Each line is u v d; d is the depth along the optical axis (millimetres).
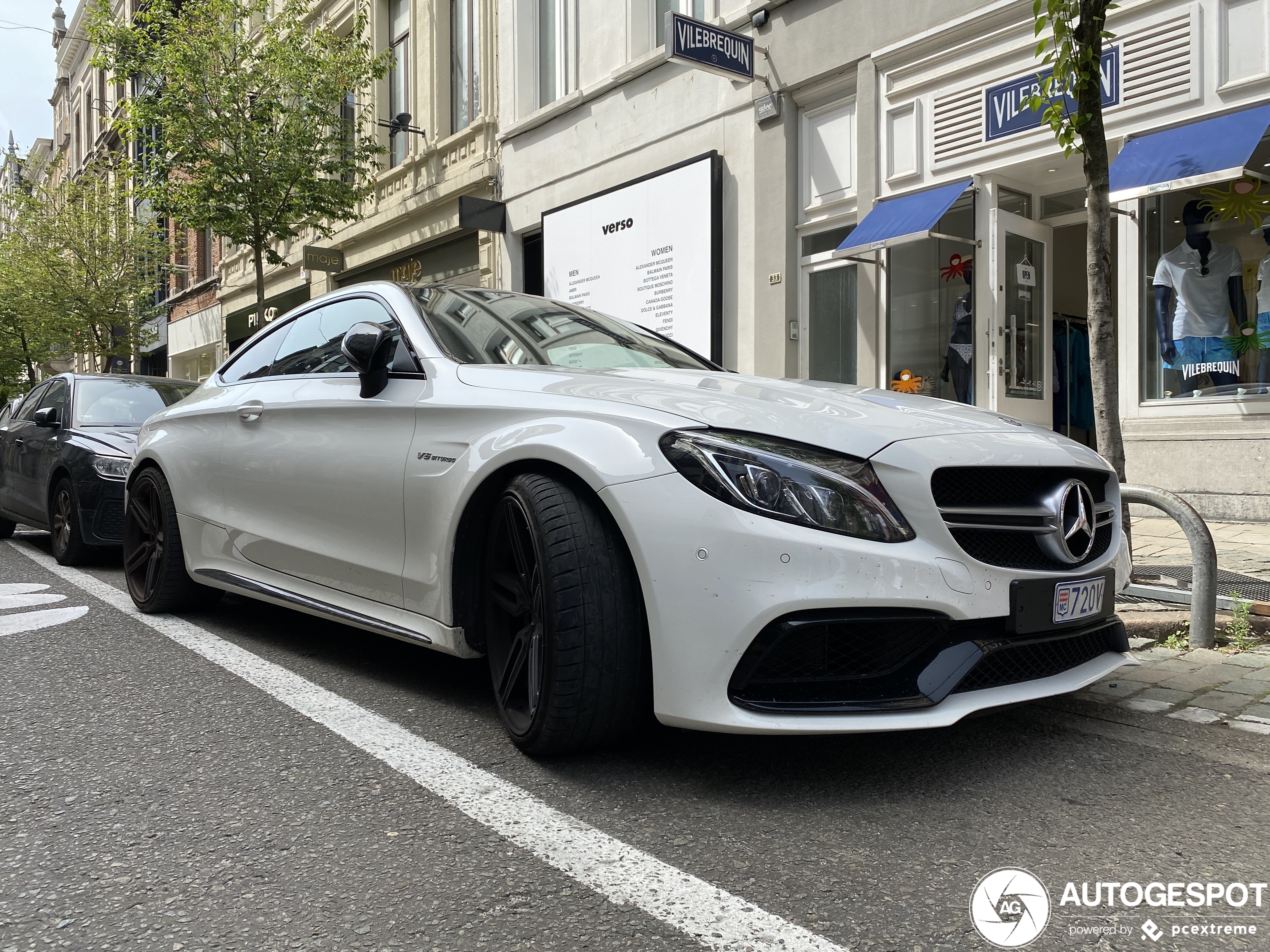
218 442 3816
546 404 2451
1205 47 6137
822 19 8438
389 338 3043
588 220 11172
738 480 2057
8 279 20812
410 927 1606
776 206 8945
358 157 12648
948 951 1525
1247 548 5355
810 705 2029
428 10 14508
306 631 3924
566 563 2193
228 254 22906
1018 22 7047
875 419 2334
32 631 3908
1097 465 2562
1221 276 6379
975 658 2090
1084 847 1908
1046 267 7867
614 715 2250
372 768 2338
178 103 11125
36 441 6539
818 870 1803
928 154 7738
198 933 1591
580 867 1815
